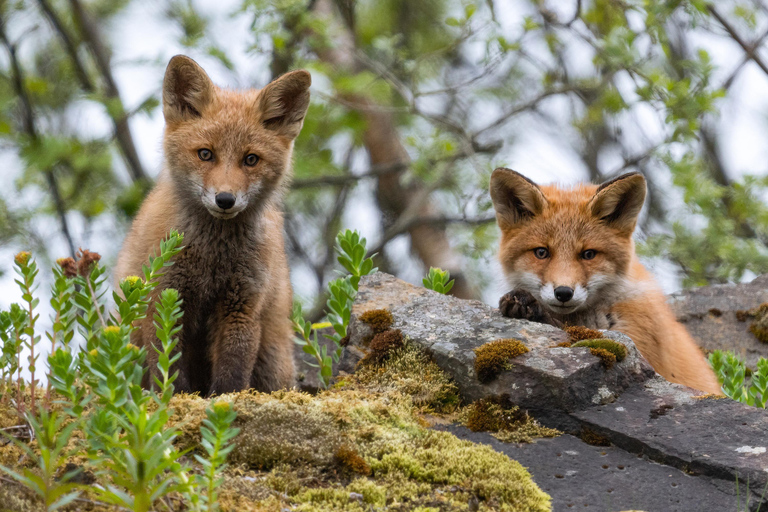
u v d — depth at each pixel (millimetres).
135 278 7289
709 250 19328
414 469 6438
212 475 5297
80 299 7285
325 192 25484
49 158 20547
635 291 11641
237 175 10062
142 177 22500
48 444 5496
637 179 11453
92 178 23516
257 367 11023
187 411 6852
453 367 8188
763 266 18891
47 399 6746
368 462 6512
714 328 14039
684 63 18844
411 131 24031
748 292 14516
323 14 22062
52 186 21828
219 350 10211
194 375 10680
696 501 6477
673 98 18062
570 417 7574
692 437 7148
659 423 7410
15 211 22750
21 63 24609
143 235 10367
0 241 22234
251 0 19312
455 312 9391
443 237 24188
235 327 10164
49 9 22859
